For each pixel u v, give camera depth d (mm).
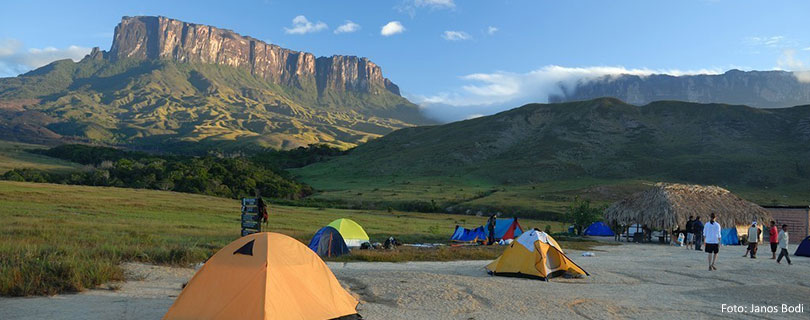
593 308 10930
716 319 10367
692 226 32219
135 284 12195
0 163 132875
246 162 115688
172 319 9008
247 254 9523
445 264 19438
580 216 46094
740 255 26203
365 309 10250
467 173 146625
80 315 9109
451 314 10000
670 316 10500
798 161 131125
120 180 95625
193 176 93188
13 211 33469
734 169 130250
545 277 15281
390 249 24031
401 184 130375
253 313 8758
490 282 13656
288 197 98312
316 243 21266
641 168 142375
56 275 11523
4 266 11602
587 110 199375
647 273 17469
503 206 87188
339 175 153625
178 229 29344
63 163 151125
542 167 146375
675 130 177375
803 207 39062
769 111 180875
